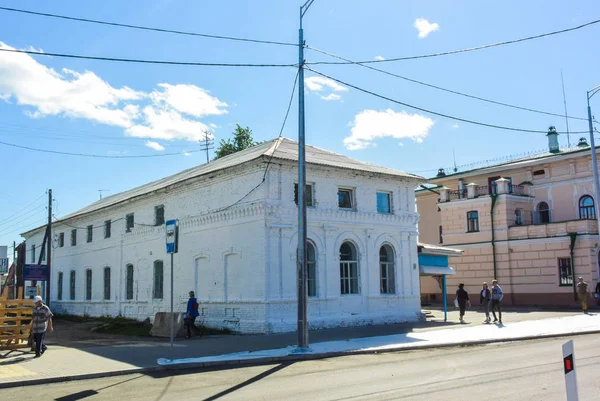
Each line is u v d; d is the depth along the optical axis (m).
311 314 22.20
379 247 25.17
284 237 21.91
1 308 17.09
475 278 40.16
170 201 27.67
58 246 40.97
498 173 42.47
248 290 21.88
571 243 35.12
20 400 10.12
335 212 23.64
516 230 38.16
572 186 38.38
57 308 39.44
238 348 16.61
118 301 31.67
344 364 13.80
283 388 10.59
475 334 19.66
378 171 25.28
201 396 10.06
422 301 42.81
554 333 19.69
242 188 22.67
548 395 9.09
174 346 17.44
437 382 10.62
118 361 14.33
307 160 22.91
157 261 28.50
